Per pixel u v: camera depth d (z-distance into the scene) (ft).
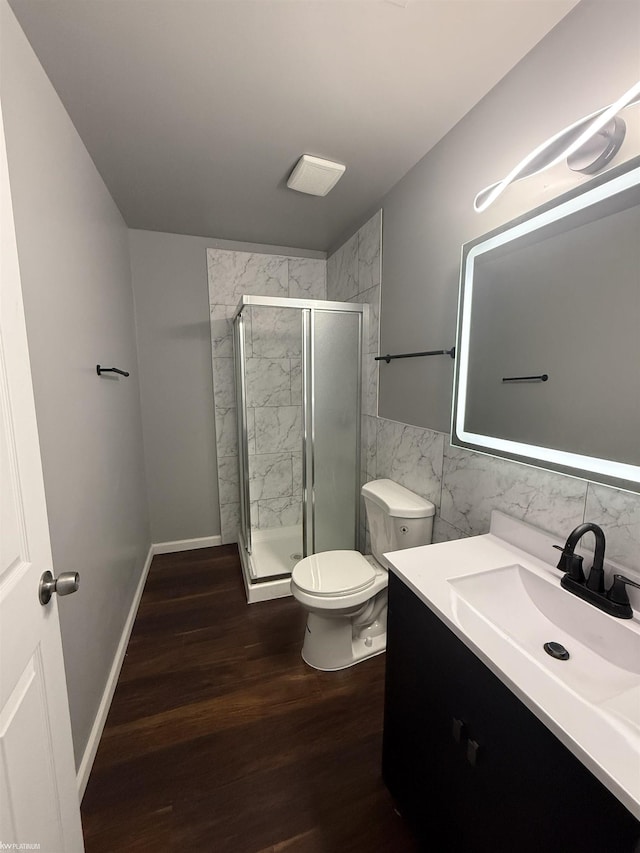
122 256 7.55
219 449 9.72
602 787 1.81
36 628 2.49
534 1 3.24
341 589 5.33
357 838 3.57
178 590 7.89
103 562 5.23
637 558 3.01
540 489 3.84
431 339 5.53
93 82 4.08
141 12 3.30
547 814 2.13
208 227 8.25
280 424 9.32
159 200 6.95
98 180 5.81
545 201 3.65
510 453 4.06
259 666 5.74
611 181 2.97
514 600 3.59
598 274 3.11
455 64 3.90
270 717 4.85
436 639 3.11
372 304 7.32
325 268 9.89
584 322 3.24
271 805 3.84
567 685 2.25
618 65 3.00
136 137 5.05
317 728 4.70
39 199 3.65
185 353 9.11
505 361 4.07
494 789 2.52
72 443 4.22
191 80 4.09
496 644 2.58
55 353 3.86
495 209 4.27
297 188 6.24
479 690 2.64
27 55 3.49
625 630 2.75
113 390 6.24
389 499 5.83
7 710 2.13
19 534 2.37
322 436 8.04
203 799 3.90
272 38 3.58
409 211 5.94
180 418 9.30
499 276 4.09
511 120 4.01
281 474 9.56
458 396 4.73
